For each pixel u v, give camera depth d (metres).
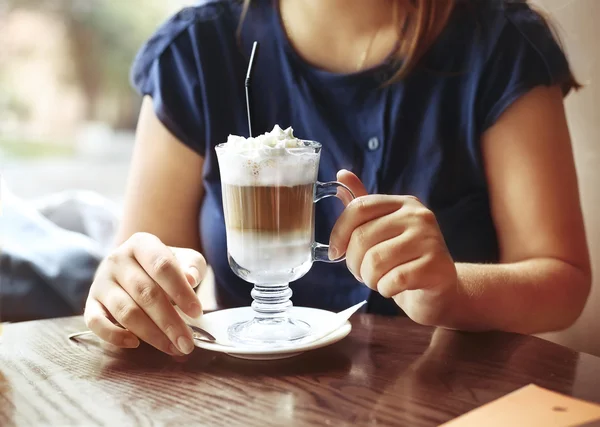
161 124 0.95
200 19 0.99
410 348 0.69
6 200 1.28
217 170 0.95
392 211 0.69
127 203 0.95
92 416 0.57
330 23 0.94
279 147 0.65
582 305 0.82
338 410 0.57
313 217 0.70
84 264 1.20
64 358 0.68
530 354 0.68
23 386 0.62
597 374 0.63
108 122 1.93
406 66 0.92
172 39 0.98
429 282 0.67
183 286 0.67
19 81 1.87
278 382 0.62
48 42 1.87
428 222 0.68
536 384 0.61
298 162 0.66
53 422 0.56
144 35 1.85
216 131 0.95
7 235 1.22
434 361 0.66
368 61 0.94
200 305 0.67
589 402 0.57
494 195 0.91
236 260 0.69
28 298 1.15
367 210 0.69
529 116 0.89
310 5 0.95
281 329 0.69
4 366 0.66
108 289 0.71
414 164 0.93
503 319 0.75
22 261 1.16
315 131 0.95
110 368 0.66
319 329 0.71
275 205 0.66
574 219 0.86
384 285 0.67
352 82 0.93
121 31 1.87
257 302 0.71
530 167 0.87
